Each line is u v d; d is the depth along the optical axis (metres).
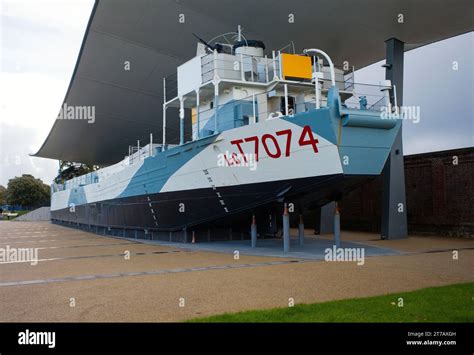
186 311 6.26
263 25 19.52
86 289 8.16
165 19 19.17
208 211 16.70
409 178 22.67
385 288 7.82
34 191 95.12
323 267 10.64
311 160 12.38
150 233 21.95
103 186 29.36
